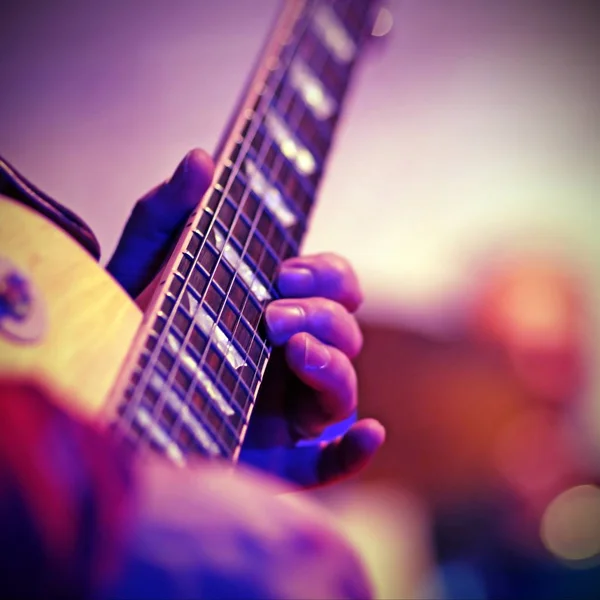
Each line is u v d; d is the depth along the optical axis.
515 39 2.91
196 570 0.93
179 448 1.00
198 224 1.09
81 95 2.23
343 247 2.63
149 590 0.92
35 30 2.25
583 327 2.50
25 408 0.90
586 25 2.92
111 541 0.91
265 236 1.12
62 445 0.90
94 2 2.33
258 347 1.07
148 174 2.22
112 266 1.12
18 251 1.01
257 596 0.94
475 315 2.48
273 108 1.21
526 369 2.34
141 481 0.93
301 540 0.96
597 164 2.83
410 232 2.69
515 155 2.82
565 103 2.88
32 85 2.19
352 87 1.29
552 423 2.26
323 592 0.95
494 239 2.69
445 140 2.80
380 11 1.40
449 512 2.09
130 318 1.02
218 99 2.38
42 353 1.00
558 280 2.55
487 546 2.02
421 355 2.29
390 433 2.18
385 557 2.00
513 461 2.15
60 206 1.08
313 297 1.12
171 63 2.37
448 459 2.17
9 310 1.00
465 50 2.89
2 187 1.07
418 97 2.82
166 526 0.93
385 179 2.73
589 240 2.75
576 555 1.93
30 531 0.85
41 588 0.85
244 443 1.15
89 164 2.16
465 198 2.76
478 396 2.25
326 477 1.16
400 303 2.54
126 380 1.00
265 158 1.16
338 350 1.11
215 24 2.44
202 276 1.07
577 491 2.09
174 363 1.02
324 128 1.22
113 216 2.12
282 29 1.29
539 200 2.79
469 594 1.96
